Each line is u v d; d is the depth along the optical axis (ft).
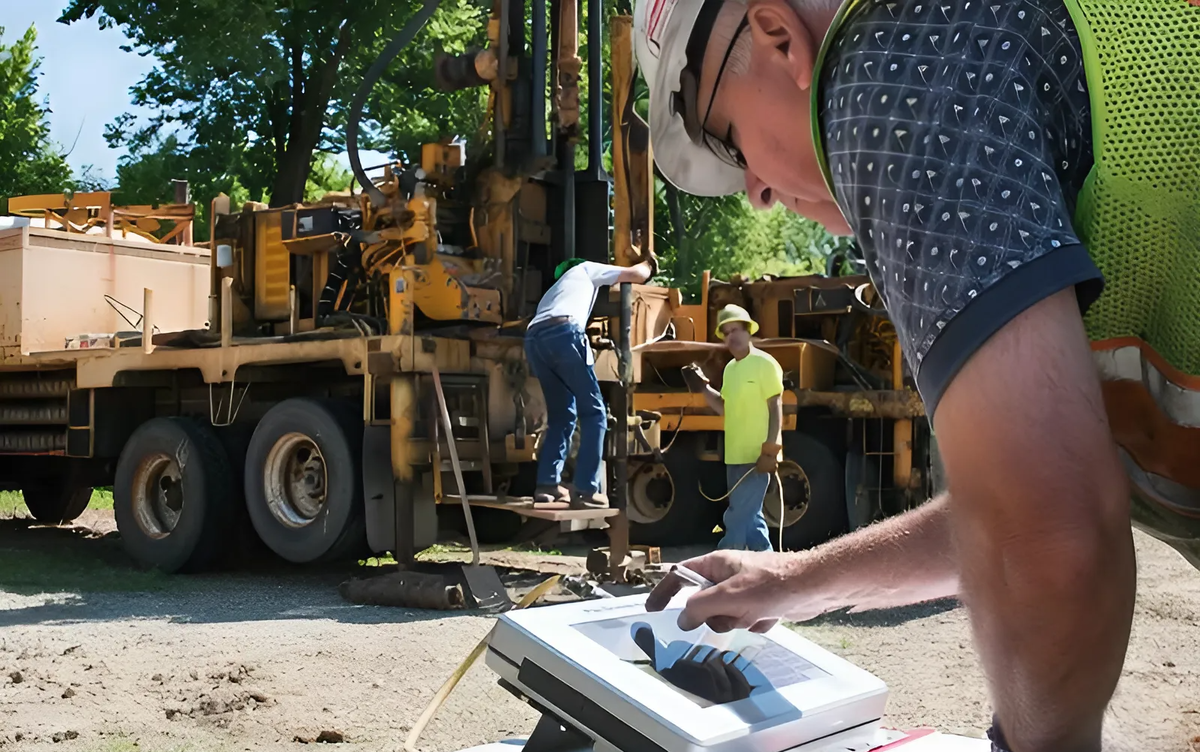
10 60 98.53
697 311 37.04
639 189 27.48
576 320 24.17
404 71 75.00
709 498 35.37
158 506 31.27
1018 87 3.10
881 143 3.16
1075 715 2.89
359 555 29.12
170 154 78.54
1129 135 3.23
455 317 26.78
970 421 2.88
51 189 97.86
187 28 69.67
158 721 14.11
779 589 5.38
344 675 16.34
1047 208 2.96
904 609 21.93
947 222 2.98
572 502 24.22
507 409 27.45
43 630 20.59
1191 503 3.74
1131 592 2.84
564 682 5.37
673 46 4.03
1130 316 3.42
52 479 43.50
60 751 12.88
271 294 32.12
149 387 34.01
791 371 32.73
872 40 3.28
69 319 37.32
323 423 27.35
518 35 27.86
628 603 6.06
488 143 28.07
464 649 18.10
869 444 31.04
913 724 13.79
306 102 77.36
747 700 5.49
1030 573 2.77
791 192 4.09
